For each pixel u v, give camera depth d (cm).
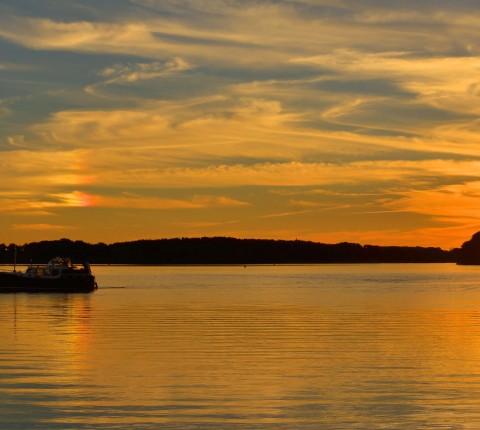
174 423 2691
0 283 11162
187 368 3697
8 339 4859
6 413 2816
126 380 3397
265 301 9288
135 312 7275
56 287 11356
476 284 16188
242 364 3822
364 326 5759
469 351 4303
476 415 2803
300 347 4466
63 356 4075
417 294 11369
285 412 2841
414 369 3691
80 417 2764
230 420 2734
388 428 2648
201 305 8419
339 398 3061
